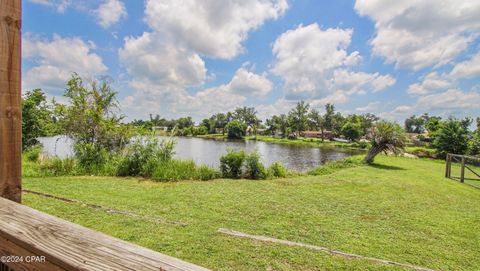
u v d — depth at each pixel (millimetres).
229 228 3609
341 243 3246
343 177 8703
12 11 896
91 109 10227
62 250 616
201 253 2814
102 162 8398
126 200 4934
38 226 696
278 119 74812
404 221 4188
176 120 81188
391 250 3092
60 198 4762
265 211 4488
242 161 8555
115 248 596
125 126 10680
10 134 886
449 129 19859
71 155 8828
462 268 2729
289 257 2783
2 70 863
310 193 6074
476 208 5105
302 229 3691
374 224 4004
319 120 67188
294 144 48062
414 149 21797
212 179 7902
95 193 5406
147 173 7906
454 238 3514
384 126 13438
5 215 760
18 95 913
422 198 5875
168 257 563
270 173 8656
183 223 3701
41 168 7766
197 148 29312
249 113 86000
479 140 19391
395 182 7855
